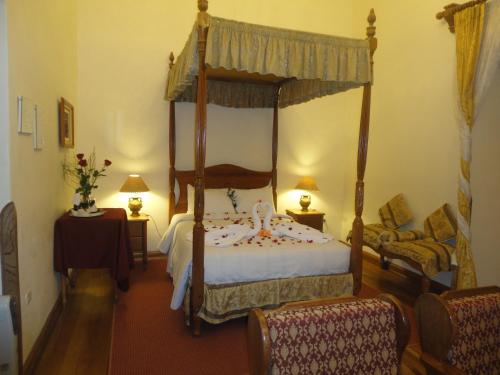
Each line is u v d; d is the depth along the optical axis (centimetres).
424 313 140
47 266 264
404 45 413
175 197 441
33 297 225
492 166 320
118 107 417
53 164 285
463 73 308
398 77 423
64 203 332
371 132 469
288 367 116
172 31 426
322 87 356
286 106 442
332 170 517
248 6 453
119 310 297
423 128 389
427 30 382
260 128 476
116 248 303
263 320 115
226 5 444
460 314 135
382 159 450
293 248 285
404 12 412
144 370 218
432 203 379
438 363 133
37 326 233
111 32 407
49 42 268
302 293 282
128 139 424
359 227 293
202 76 237
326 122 507
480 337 138
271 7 462
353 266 296
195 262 252
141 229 403
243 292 267
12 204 187
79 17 395
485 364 139
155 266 411
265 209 420
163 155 438
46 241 262
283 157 492
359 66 276
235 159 470
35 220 232
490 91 318
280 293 276
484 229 326
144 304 310
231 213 409
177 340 253
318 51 263
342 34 497
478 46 299
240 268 267
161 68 427
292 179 499
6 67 182
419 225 395
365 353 127
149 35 420
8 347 172
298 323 120
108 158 419
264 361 110
